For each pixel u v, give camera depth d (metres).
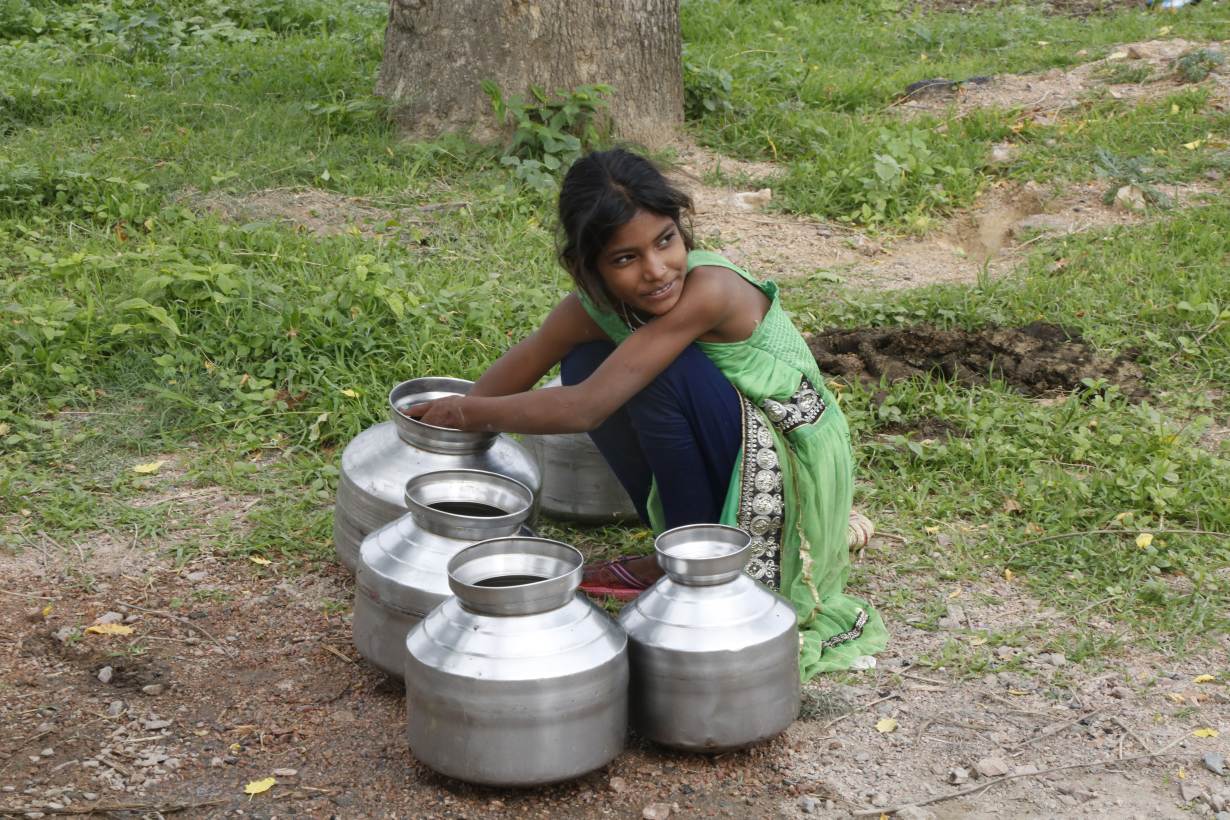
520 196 6.81
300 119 7.69
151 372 4.78
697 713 2.76
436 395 3.53
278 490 4.10
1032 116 8.40
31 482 4.08
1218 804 2.76
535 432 3.16
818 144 7.86
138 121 7.71
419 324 5.08
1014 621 3.51
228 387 4.67
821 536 3.29
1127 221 6.82
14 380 4.61
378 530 3.06
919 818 2.71
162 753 2.89
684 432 3.20
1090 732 3.03
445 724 2.62
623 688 2.70
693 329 3.10
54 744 2.90
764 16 11.86
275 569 3.70
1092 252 6.31
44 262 5.43
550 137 7.20
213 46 9.88
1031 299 5.71
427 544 2.93
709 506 3.30
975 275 6.32
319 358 4.80
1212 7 11.57
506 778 2.61
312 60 8.88
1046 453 4.45
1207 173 7.43
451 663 2.60
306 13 10.98
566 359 3.45
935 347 5.30
